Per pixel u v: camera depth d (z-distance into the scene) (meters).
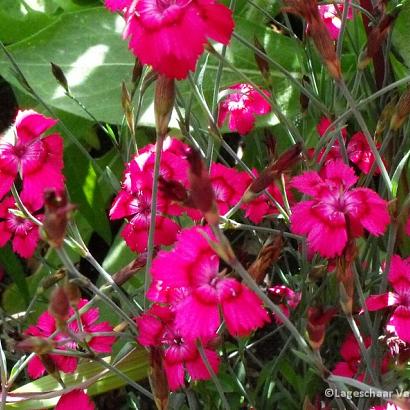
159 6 0.11
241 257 0.13
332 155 0.15
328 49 0.11
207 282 0.11
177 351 0.12
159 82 0.10
